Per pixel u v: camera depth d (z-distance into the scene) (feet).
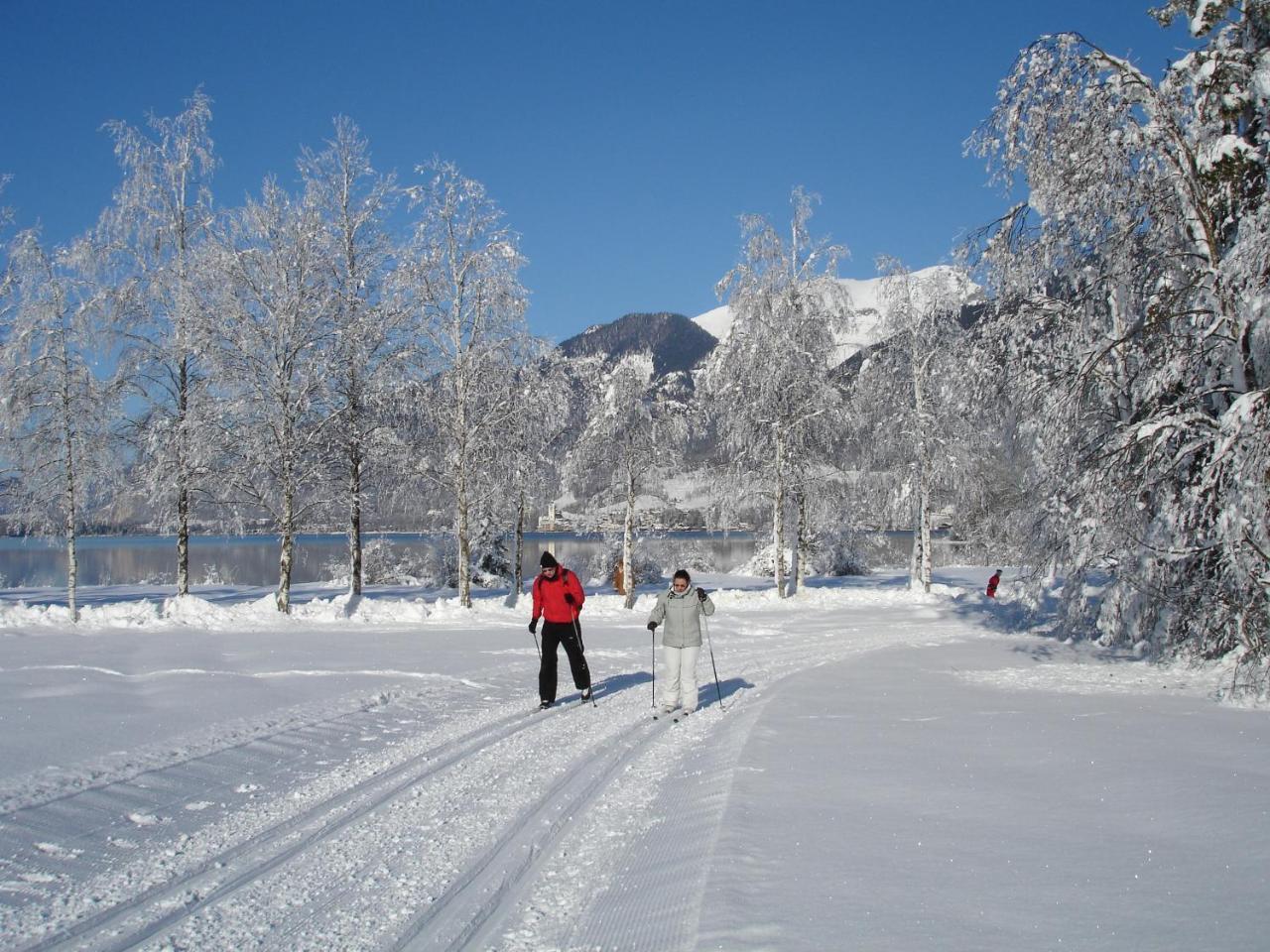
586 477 97.81
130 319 78.07
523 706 33.83
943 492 105.09
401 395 80.89
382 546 140.15
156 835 18.30
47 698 33.68
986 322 51.47
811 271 97.76
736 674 43.32
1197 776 20.38
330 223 81.56
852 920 12.49
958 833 16.56
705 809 18.86
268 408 75.00
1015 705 31.86
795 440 96.73
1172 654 41.73
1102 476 40.60
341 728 29.07
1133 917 12.35
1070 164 40.22
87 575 161.89
